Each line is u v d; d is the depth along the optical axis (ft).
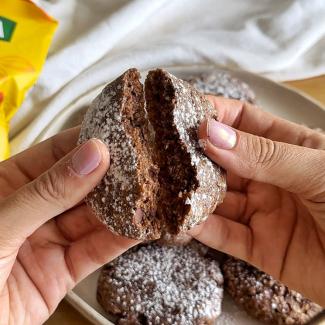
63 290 0.82
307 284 0.87
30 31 1.00
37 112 1.06
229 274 0.93
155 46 1.14
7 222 0.65
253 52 1.18
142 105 0.67
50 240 0.84
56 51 1.09
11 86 0.96
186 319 0.85
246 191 0.97
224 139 0.68
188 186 0.66
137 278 0.89
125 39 1.17
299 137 0.92
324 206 0.80
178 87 0.68
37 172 0.86
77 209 0.86
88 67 1.11
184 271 0.91
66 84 1.08
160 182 0.67
